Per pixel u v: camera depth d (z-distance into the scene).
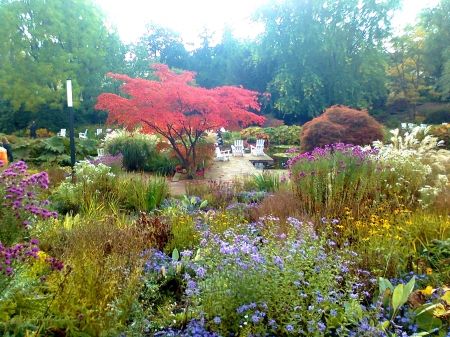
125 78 9.98
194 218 4.85
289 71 29.03
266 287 2.39
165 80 10.59
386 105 34.84
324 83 28.88
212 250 2.88
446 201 4.78
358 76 29.75
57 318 2.03
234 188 7.48
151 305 2.64
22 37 26.55
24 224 2.37
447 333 2.29
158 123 10.36
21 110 30.25
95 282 2.31
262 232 4.00
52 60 27.47
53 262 2.26
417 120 29.78
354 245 3.76
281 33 29.41
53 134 27.50
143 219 4.43
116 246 3.22
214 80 37.22
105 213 5.06
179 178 10.61
